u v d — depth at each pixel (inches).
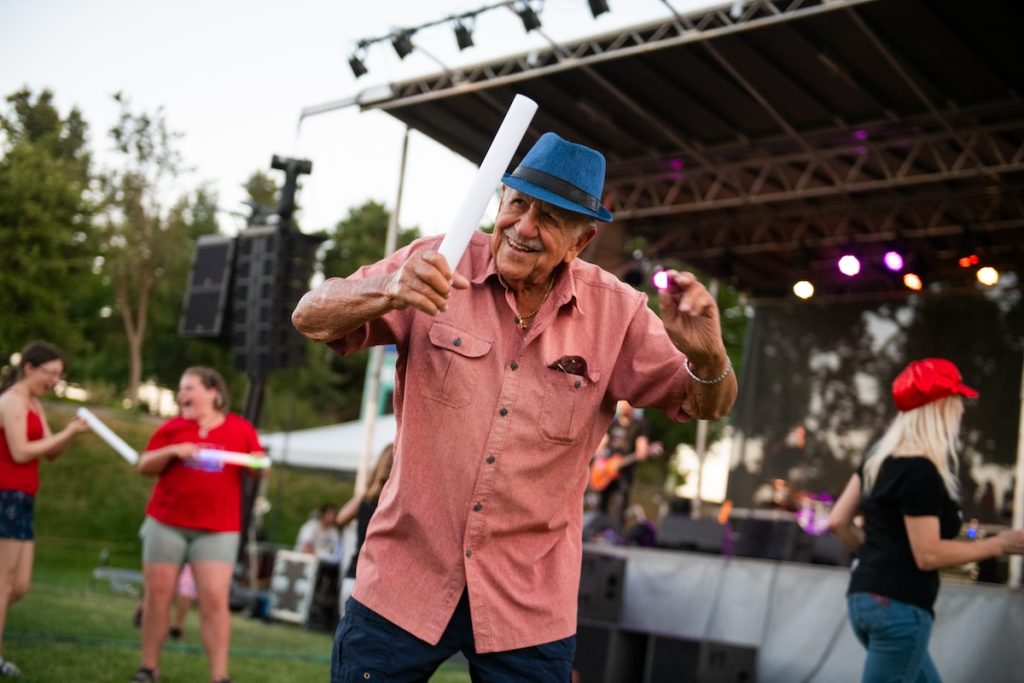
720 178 446.9
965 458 467.2
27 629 275.6
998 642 246.8
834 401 517.0
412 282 76.0
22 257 1015.6
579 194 87.6
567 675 92.7
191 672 238.8
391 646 89.4
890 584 139.3
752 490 525.7
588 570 298.4
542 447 90.4
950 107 374.9
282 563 447.2
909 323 503.5
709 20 350.9
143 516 831.7
